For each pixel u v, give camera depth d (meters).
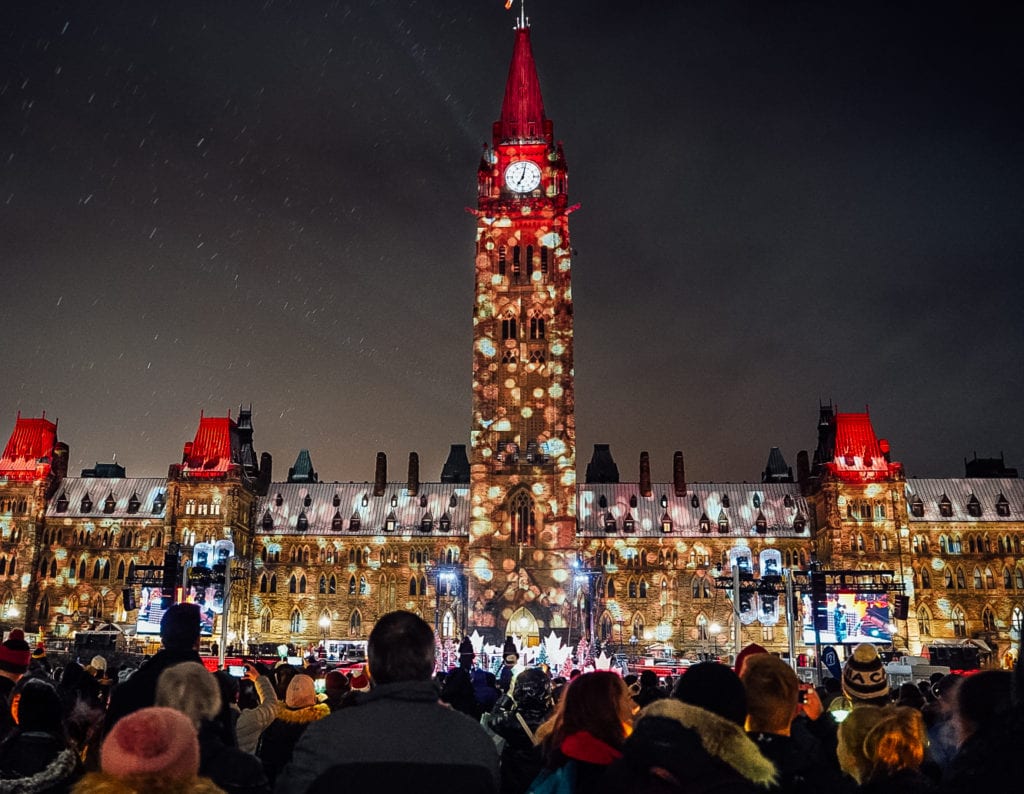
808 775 10.23
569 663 81.56
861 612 81.62
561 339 145.75
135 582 82.56
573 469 141.38
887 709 10.45
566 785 9.75
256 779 10.31
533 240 150.00
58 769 10.11
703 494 167.38
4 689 14.32
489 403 144.25
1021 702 7.58
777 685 10.45
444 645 122.94
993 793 7.24
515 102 156.75
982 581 153.38
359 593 160.00
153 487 162.75
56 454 162.62
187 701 10.66
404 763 8.17
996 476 168.50
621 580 158.62
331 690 19.19
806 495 163.12
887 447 154.38
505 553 138.88
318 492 169.75
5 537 155.00
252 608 159.62
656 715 8.10
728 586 93.56
